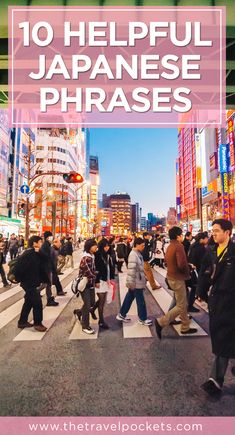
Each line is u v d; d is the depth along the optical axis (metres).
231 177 59.31
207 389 3.19
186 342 4.89
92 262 5.56
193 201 108.38
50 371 3.85
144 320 5.92
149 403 3.04
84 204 102.81
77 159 107.69
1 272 11.30
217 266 3.32
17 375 3.74
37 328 5.63
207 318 6.32
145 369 3.86
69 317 6.72
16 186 47.19
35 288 5.74
